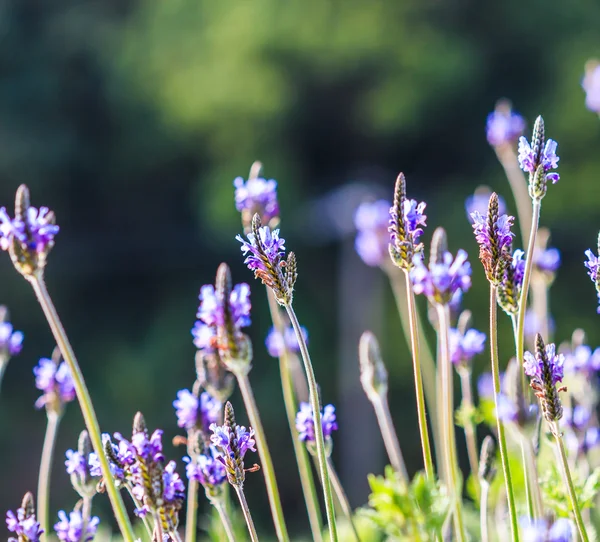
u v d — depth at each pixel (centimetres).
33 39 1839
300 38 1634
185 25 1736
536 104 1661
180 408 279
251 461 820
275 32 1636
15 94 1794
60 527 257
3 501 1527
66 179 1847
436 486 280
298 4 1642
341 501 288
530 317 407
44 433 1589
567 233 1527
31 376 1658
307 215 1731
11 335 331
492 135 459
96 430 222
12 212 1719
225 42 1659
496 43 1728
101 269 1836
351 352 1625
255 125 1689
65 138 1817
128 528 221
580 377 339
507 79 1748
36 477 1548
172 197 1925
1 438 1566
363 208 465
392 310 1625
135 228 1914
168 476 223
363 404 1580
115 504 221
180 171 1895
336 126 1792
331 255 1745
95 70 1842
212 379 293
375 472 1548
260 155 1711
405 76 1659
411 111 1680
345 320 1648
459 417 327
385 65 1662
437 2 1680
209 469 249
